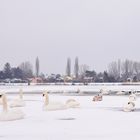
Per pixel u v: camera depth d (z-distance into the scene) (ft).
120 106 128.57
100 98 157.48
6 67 607.37
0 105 143.23
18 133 69.05
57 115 100.01
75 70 556.10
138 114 102.12
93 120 88.22
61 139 62.18
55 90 257.96
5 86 371.97
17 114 91.20
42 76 554.46
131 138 62.54
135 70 553.64
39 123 83.35
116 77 537.65
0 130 73.00
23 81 545.85
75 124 81.05
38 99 169.17
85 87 311.27
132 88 278.05
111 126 77.51
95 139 61.87
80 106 129.29
